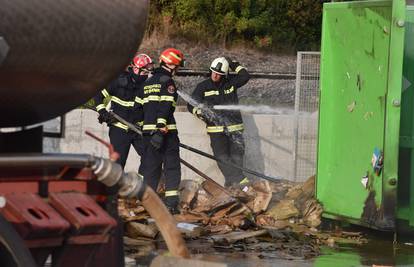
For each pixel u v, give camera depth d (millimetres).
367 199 15547
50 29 8336
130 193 8922
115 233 9234
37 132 9531
